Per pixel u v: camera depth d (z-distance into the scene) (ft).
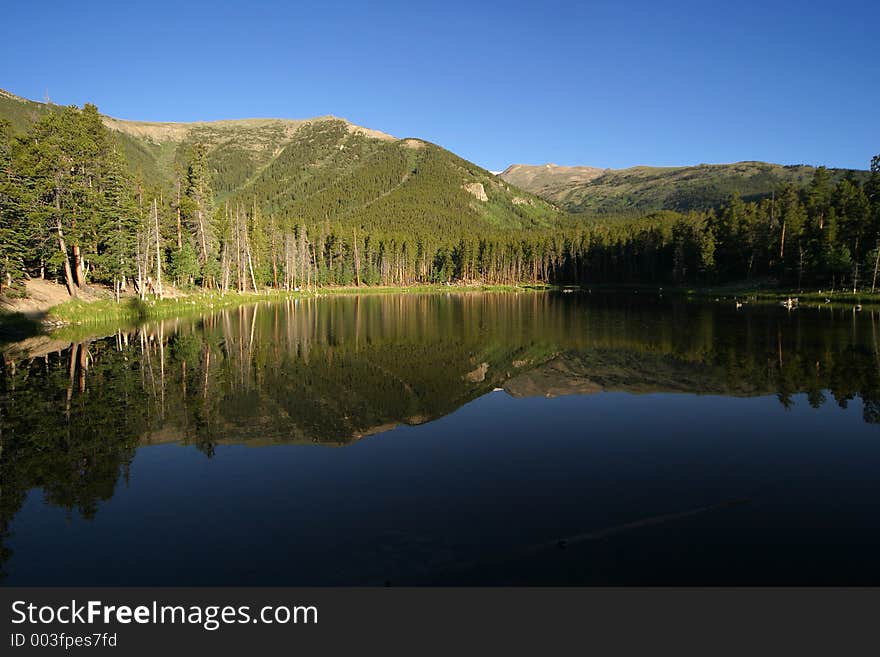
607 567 30.68
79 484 43.29
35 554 32.76
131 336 129.80
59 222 153.48
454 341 130.41
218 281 287.48
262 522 36.50
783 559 31.58
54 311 141.38
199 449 51.55
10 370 87.20
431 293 405.59
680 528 35.40
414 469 46.70
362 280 469.98
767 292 281.13
